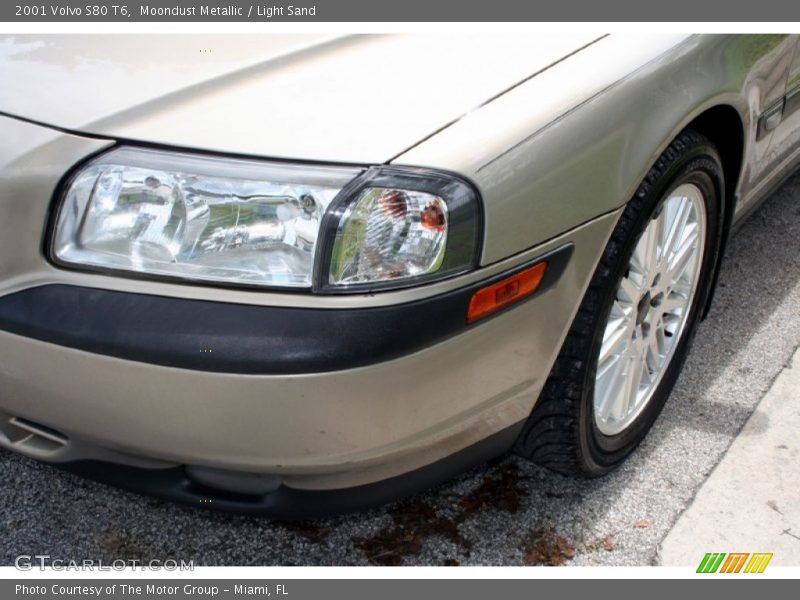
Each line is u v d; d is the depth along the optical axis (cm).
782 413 248
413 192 153
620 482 224
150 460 176
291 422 154
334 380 150
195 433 157
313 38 182
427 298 155
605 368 212
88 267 158
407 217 153
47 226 159
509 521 213
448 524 212
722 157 234
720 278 309
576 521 213
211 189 155
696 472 227
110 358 153
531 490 221
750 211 281
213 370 149
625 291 208
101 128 161
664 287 224
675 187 202
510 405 183
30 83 172
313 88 168
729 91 209
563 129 169
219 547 206
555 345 182
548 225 168
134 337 151
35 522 210
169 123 161
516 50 182
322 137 157
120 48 182
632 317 213
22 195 158
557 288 174
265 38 182
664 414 247
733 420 245
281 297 152
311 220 153
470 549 206
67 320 155
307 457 161
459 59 178
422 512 215
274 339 149
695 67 199
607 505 217
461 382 166
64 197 158
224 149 156
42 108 166
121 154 158
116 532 209
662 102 188
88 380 157
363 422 157
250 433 156
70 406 162
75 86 170
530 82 173
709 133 224
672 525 212
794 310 293
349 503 178
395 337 152
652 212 195
